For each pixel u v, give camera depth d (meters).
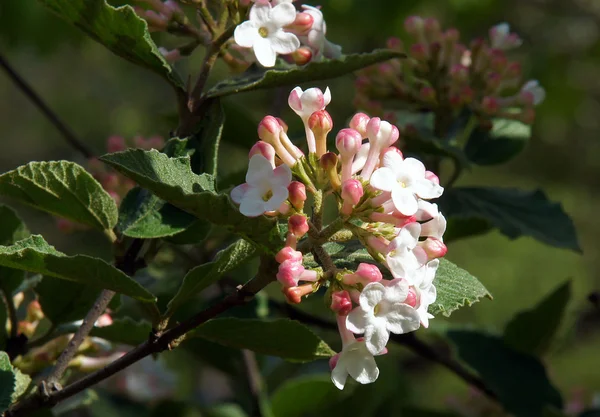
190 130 0.53
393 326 0.47
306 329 0.51
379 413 0.65
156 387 0.66
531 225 0.61
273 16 0.51
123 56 0.53
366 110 0.62
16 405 0.51
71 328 0.55
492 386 0.62
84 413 0.66
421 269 0.47
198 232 0.54
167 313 0.50
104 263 0.49
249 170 0.47
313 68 0.52
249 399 0.66
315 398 0.63
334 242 0.50
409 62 0.62
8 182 0.51
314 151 0.50
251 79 0.53
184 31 0.54
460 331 0.63
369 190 0.48
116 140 0.63
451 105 0.61
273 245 0.48
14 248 0.49
